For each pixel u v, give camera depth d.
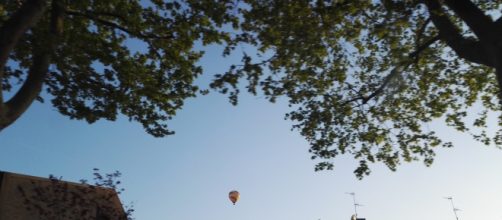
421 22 15.44
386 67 17.17
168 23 16.25
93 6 16.17
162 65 17.50
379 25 13.39
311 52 14.24
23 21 10.21
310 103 17.50
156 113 17.03
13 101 10.02
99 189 21.38
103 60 16.14
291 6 14.13
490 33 10.95
